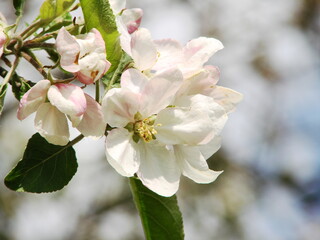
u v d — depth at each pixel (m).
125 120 0.45
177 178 0.45
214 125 0.45
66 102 0.43
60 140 0.44
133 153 0.45
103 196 1.08
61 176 0.46
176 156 0.45
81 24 0.45
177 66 0.45
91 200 1.08
